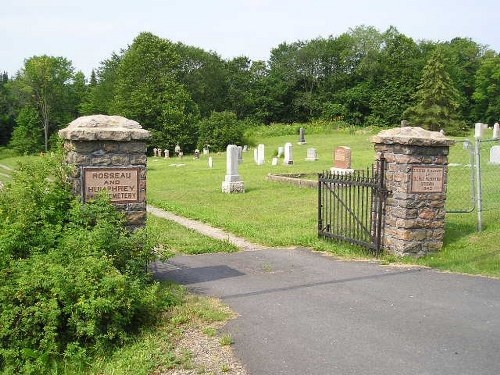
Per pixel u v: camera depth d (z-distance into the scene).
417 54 77.81
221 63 82.19
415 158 8.88
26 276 5.25
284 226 12.45
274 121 86.19
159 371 4.68
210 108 78.62
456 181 17.61
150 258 6.72
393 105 73.06
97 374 4.76
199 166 32.59
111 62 80.62
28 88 78.38
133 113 55.50
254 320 5.90
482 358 4.78
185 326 5.74
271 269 8.41
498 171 19.62
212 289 7.21
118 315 5.28
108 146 7.01
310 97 84.12
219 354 4.99
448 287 7.16
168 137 54.12
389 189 9.25
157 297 6.22
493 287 7.13
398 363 4.70
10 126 85.62
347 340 5.26
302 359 4.82
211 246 10.23
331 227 10.95
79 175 6.89
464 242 9.68
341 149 23.58
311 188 19.20
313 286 7.32
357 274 7.98
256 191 19.27
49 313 5.02
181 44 73.69
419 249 9.08
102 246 6.18
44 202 6.57
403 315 6.01
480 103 71.12
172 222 13.47
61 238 6.21
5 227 6.02
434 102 54.81
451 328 5.57
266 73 91.69
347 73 84.75
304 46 89.25
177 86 59.12
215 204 16.62
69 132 6.75
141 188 7.21
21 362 4.95
